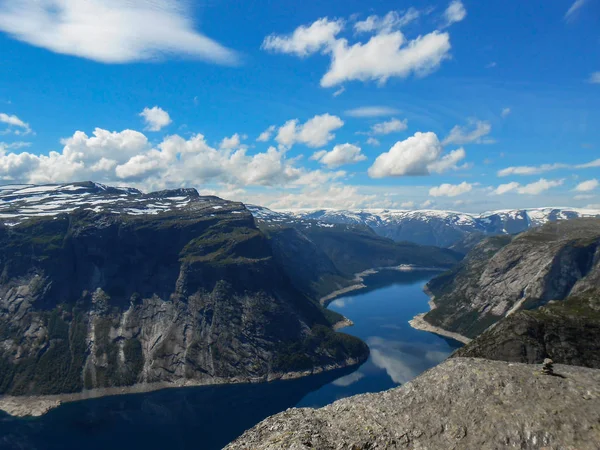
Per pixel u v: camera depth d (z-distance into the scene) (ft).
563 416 128.77
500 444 125.80
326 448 130.31
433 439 133.28
